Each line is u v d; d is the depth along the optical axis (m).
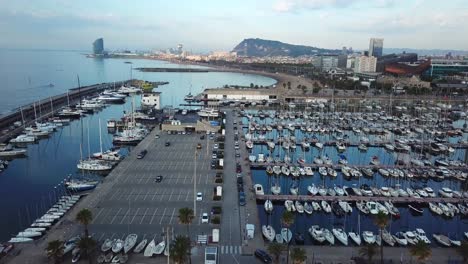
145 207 107.81
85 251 79.12
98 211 104.81
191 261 80.44
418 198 122.88
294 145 184.12
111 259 80.25
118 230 94.06
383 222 82.00
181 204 110.31
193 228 95.56
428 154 180.00
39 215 112.62
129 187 122.94
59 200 117.75
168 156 157.75
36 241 88.44
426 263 83.12
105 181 128.38
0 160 163.75
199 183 127.31
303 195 123.44
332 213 113.88
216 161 148.38
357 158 172.00
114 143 189.88
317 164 156.25
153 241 86.88
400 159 167.38
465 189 138.38
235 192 120.00
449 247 92.88
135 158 154.50
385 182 143.00
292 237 96.88
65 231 93.19
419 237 95.62
